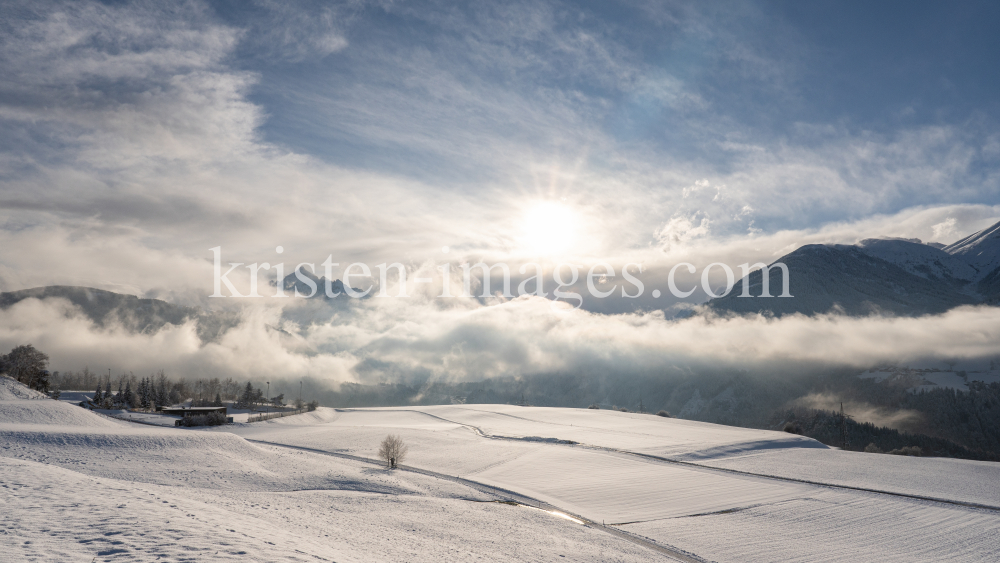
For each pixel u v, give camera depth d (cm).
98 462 5550
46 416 8800
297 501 4203
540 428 12575
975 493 6172
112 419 10475
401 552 2802
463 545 3353
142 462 5731
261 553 1836
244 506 3425
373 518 3875
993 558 4091
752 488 6319
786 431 13188
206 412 13888
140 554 1641
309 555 1969
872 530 4762
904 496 6000
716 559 3975
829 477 7012
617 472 7162
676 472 7200
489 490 6019
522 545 3594
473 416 16762
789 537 4528
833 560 3997
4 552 1536
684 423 14062
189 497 3400
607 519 5000
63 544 1680
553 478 6769
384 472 6681
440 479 6438
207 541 1877
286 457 7069
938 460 8462
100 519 2031
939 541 4481
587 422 14150
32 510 2083
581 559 3444
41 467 3191
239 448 7131
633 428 12481
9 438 6256
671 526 4809
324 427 12700
